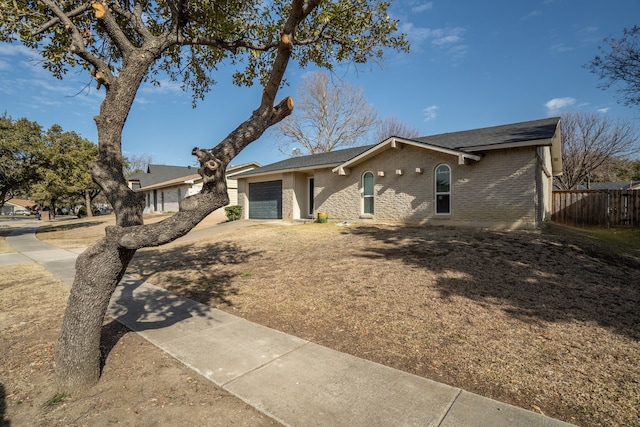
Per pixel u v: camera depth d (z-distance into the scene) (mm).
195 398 3027
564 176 27203
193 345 4168
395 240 10023
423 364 3574
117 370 3590
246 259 9211
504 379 3246
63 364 3211
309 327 4672
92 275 3293
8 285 7707
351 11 5637
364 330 4461
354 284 6246
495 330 4254
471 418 2674
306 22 6012
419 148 13320
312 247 10078
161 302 6023
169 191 31359
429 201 13070
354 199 15625
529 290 5566
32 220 45719
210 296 6281
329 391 3080
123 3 4871
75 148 26484
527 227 10938
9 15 4539
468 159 11789
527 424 2600
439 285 5898
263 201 20328
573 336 4043
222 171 3408
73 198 43844
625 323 4371
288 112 4078
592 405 2834
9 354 4062
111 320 5141
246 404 2912
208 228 17703
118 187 3449
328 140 36031
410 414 2730
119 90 3562
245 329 4680
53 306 5949
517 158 11133
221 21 5387
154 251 11641
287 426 2625
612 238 11422
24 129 22109
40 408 2967
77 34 3457
